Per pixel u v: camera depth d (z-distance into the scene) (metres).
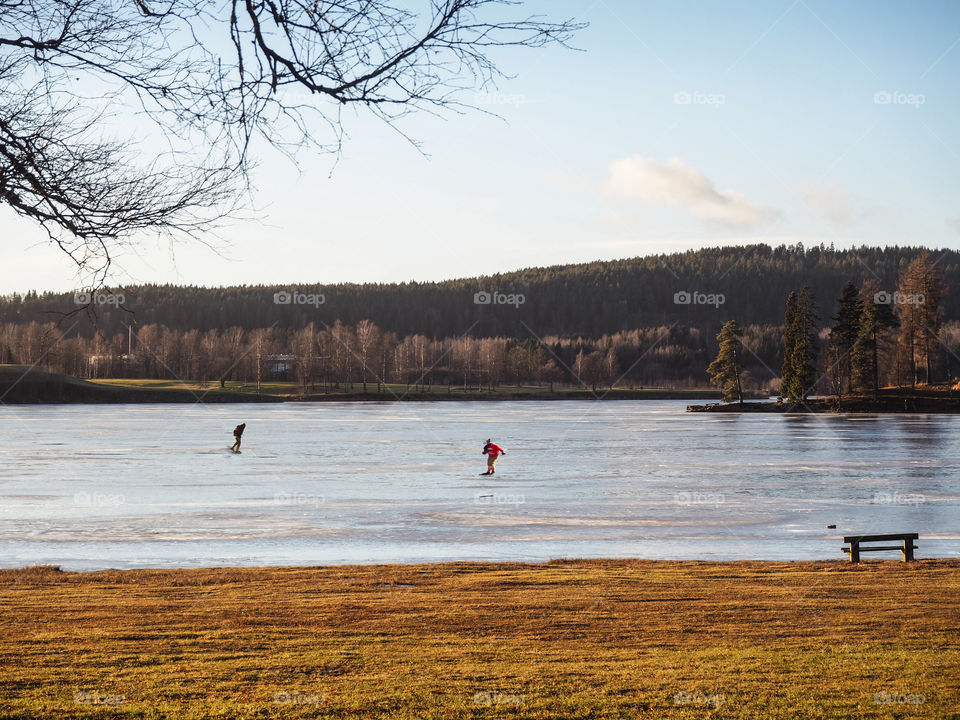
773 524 29.98
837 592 17.55
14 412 123.75
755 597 16.98
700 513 32.50
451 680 11.09
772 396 181.88
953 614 15.29
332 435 78.38
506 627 14.41
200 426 91.50
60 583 18.72
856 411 122.06
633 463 52.66
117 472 47.16
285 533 27.84
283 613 15.49
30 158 4.61
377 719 9.50
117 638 13.47
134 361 199.25
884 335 125.69
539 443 69.38
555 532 28.23
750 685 10.80
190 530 28.39
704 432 83.50
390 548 25.31
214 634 13.77
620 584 18.48
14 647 12.82
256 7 4.64
